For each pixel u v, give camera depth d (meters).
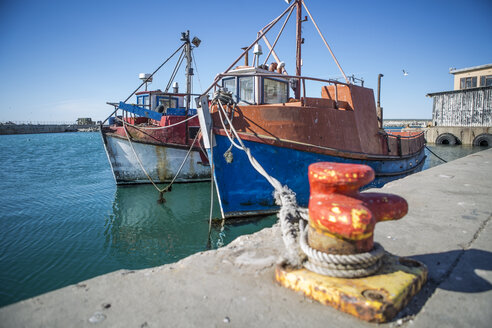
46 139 59.78
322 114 7.20
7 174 15.72
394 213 1.92
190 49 14.69
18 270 5.07
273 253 2.36
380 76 16.53
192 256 2.33
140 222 7.77
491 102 29.08
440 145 31.19
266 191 6.91
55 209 8.90
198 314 1.60
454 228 2.89
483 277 1.96
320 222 1.75
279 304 1.68
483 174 5.95
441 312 1.60
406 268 1.89
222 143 6.58
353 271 1.75
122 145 11.81
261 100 8.16
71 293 1.83
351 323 1.51
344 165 1.86
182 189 11.47
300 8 9.31
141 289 1.87
